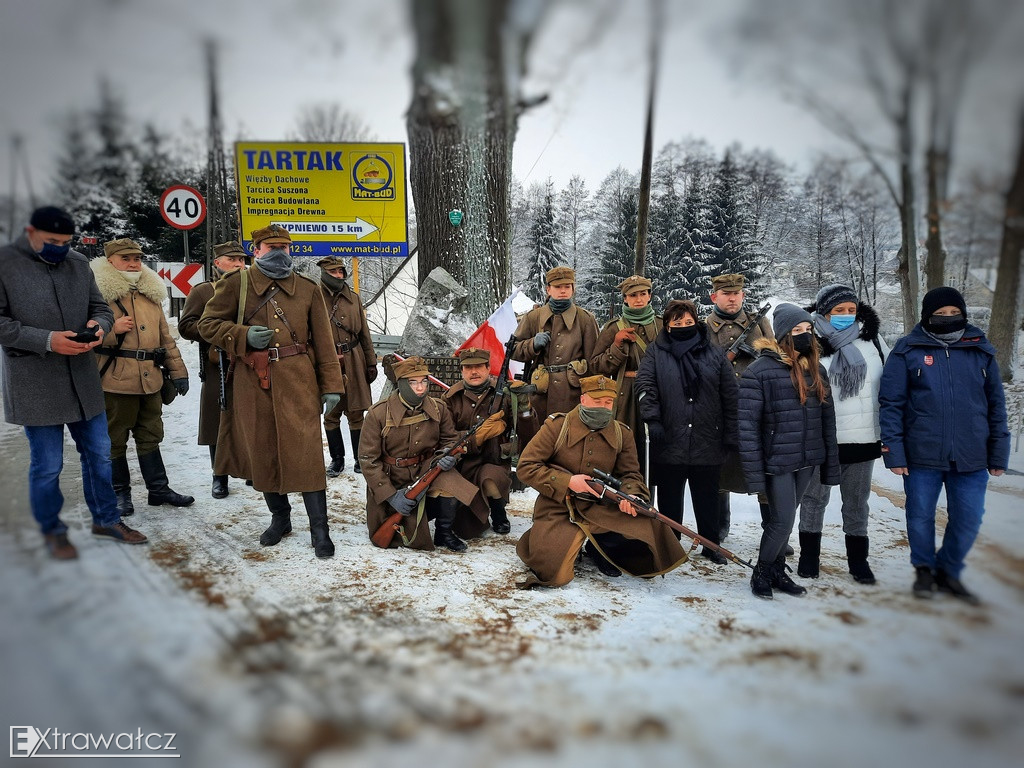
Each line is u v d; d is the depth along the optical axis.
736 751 1.41
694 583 3.15
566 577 3.01
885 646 1.91
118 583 2.24
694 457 3.34
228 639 1.92
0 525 2.52
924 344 2.83
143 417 3.78
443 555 3.42
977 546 2.60
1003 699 1.60
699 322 3.41
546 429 3.31
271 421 3.15
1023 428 3.68
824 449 3.00
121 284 3.57
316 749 1.39
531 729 1.50
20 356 2.69
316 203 4.23
